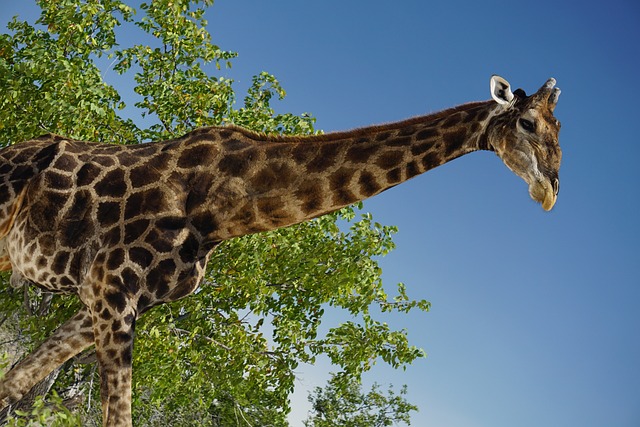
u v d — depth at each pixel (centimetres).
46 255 587
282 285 1334
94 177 593
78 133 1221
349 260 1300
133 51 1411
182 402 1359
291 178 596
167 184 589
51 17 1405
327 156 598
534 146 574
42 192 592
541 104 584
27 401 1165
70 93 1219
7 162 614
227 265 1274
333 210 605
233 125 620
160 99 1355
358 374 1356
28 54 1258
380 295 1357
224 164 600
